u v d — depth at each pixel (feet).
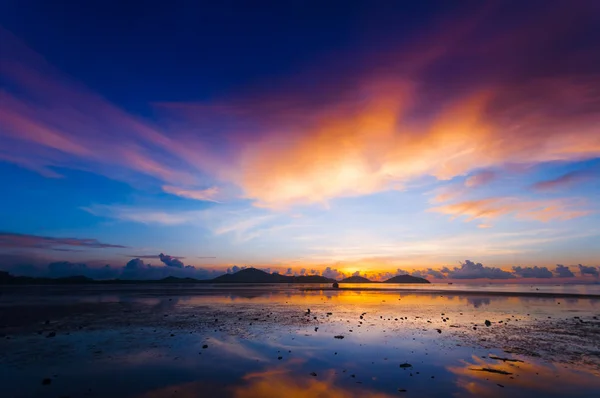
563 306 146.51
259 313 117.08
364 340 67.51
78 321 95.61
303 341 66.54
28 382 42.11
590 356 55.16
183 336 71.97
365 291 338.34
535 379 43.37
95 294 265.54
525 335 73.36
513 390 39.47
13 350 59.16
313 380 42.93
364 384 41.45
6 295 250.37
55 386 40.78
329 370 47.16
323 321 95.50
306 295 253.44
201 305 152.35
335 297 222.69
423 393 38.58
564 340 67.97
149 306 145.69
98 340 67.87
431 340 67.56
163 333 75.61
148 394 38.11
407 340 67.51
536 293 270.26
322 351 58.29
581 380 42.88
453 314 114.01
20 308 135.95
